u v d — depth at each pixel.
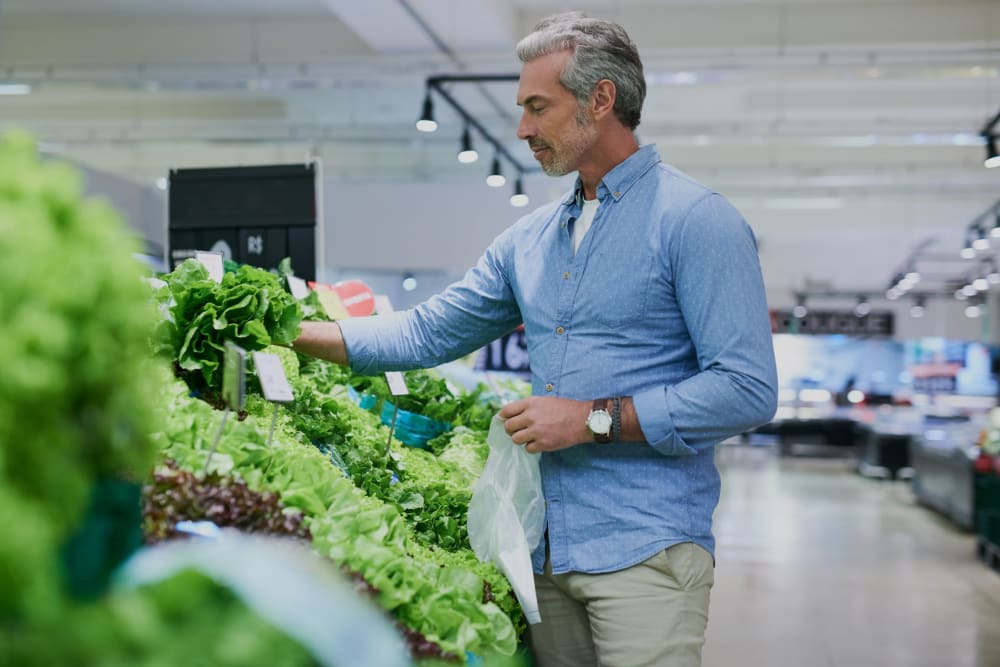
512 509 2.38
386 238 12.73
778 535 11.29
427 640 1.69
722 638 6.73
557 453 2.39
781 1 10.07
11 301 0.91
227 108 13.20
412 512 2.66
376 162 15.55
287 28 11.02
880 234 19.92
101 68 11.09
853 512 13.45
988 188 16.31
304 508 1.86
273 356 2.05
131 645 0.87
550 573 2.41
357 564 1.73
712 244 2.23
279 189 4.76
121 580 1.00
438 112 12.57
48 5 10.56
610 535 2.30
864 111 12.55
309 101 12.39
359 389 3.74
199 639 0.90
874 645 6.57
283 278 3.56
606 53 2.31
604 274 2.33
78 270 0.96
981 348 27.83
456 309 2.66
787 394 28.53
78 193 1.04
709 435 2.21
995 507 9.84
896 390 28.95
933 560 9.77
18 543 0.82
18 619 0.84
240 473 1.85
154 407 1.80
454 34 9.86
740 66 9.54
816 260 24.38
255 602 0.93
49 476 0.93
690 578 2.29
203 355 2.41
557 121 2.33
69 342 0.95
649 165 2.37
